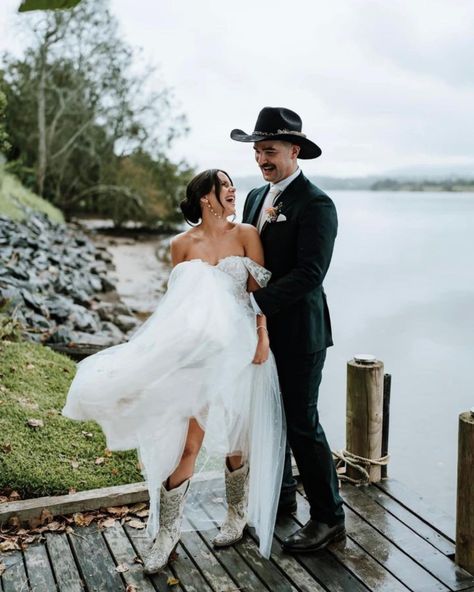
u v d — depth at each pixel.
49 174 19.45
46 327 6.70
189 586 2.66
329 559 2.84
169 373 2.66
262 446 2.86
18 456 3.54
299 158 2.91
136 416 2.70
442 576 2.72
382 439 3.60
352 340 8.92
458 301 11.40
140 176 19.72
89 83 19.25
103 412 2.71
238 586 2.66
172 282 2.86
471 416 2.75
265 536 2.82
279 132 2.78
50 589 2.62
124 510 3.19
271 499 2.84
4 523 3.04
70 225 18.28
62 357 5.39
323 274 2.76
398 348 8.52
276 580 2.70
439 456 5.41
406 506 3.27
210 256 2.89
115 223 19.86
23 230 11.80
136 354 2.74
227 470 2.95
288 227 2.82
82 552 2.88
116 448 2.79
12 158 19.05
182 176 20.20
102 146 19.72
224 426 2.71
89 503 3.18
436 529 3.06
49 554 2.86
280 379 2.90
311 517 2.96
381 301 11.42
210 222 2.89
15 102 18.75
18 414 4.01
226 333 2.69
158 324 2.74
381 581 2.68
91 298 9.72
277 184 2.89
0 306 6.51
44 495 3.34
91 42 18.86
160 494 2.78
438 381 7.28
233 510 2.97
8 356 5.01
